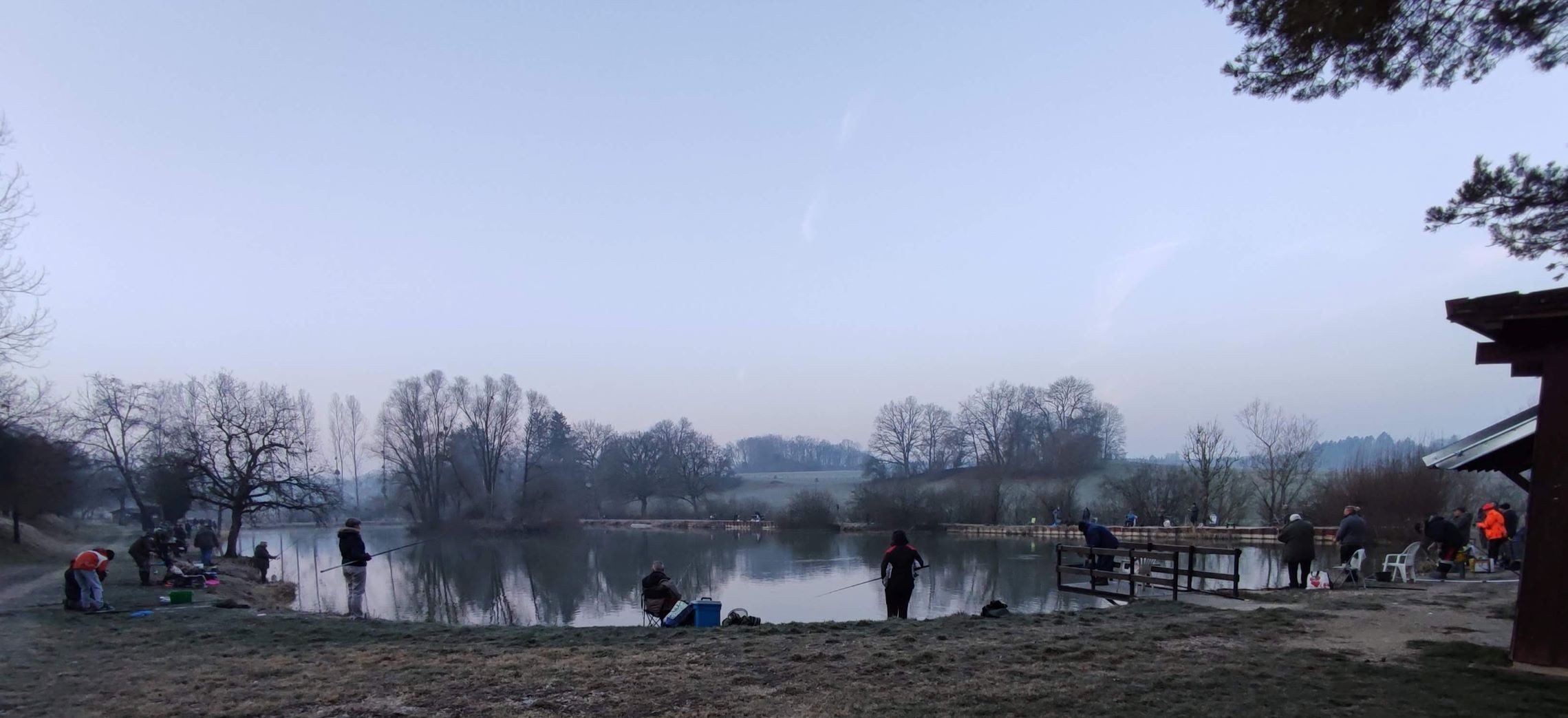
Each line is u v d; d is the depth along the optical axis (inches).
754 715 283.6
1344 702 271.7
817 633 458.6
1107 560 692.7
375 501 4266.7
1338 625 437.4
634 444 4001.0
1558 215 380.8
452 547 2391.7
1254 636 408.8
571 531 3115.2
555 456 4148.6
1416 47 339.6
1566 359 305.3
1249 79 369.7
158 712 305.0
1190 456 2158.0
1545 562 313.3
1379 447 2078.0
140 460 2427.4
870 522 2706.7
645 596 617.0
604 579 1492.4
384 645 443.2
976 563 1556.3
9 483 1422.2
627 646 422.3
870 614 909.8
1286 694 284.8
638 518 3715.6
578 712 294.7
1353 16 324.8
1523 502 1646.2
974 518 2608.3
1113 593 644.7
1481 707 261.6
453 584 1434.5
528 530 3011.8
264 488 1653.5
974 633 441.1
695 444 4035.4
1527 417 341.1
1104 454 4069.9
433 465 3117.6
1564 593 308.0
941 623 486.0
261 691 335.9
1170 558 613.3
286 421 1854.1
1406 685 291.9
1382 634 407.5
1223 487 2127.2
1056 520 2322.8
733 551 2079.2
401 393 3115.2
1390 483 1590.8
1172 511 2185.0
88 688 345.4
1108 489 2422.5
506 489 3307.1
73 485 1898.4
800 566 1651.1
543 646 430.6
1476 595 566.3
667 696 313.3
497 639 462.3
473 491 3159.5
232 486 1616.6
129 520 2992.1
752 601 1050.7
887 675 336.5
